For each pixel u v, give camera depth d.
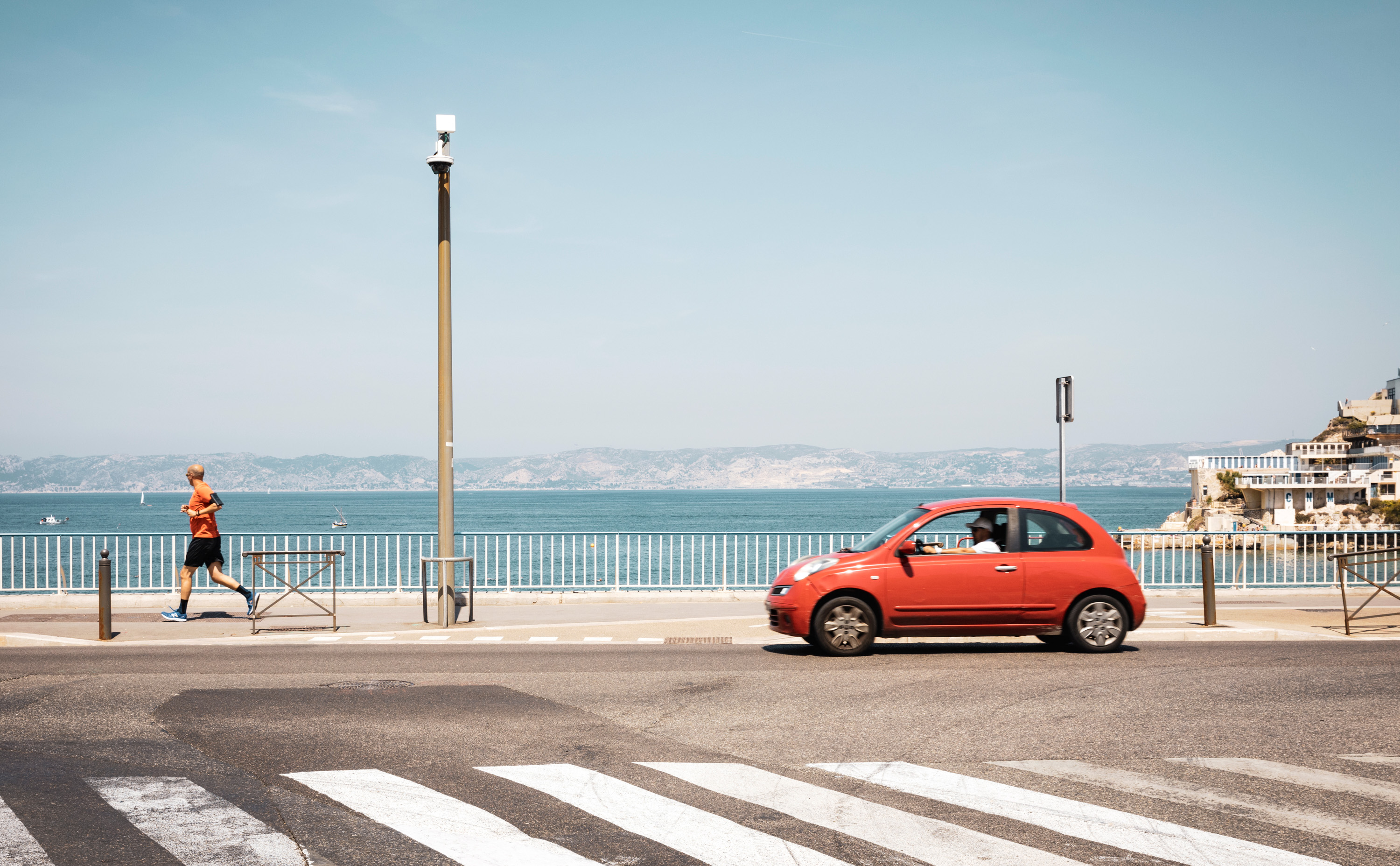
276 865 4.42
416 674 9.55
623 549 55.12
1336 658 10.50
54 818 5.07
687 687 8.80
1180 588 18.08
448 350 14.16
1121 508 160.38
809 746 6.66
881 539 11.16
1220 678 9.22
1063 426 15.31
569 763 6.19
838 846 4.69
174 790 5.57
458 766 6.12
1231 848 4.66
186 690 8.67
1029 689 8.67
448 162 14.18
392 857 4.54
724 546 17.14
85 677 9.37
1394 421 113.06
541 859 4.51
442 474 13.92
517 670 9.77
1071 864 4.45
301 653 11.12
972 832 4.89
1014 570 10.70
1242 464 107.69
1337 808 5.27
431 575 23.89
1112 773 5.97
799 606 10.66
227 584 14.14
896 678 9.24
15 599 15.84
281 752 6.45
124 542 64.75
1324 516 90.25
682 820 5.07
